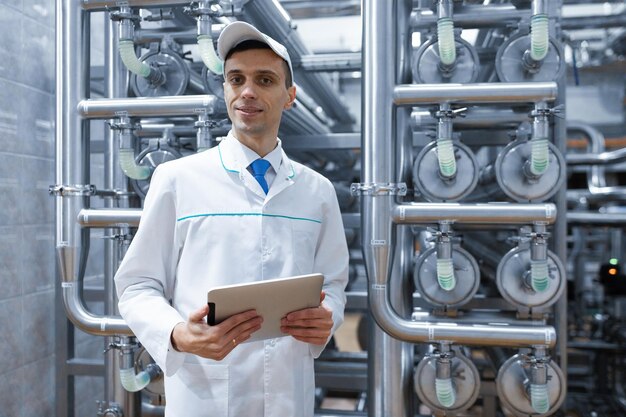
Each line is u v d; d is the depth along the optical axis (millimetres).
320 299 1022
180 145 1911
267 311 956
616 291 3189
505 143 2078
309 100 2793
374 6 1542
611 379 3295
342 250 1274
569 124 4004
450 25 1459
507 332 1500
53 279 2314
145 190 1760
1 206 1967
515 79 1554
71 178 1680
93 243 2650
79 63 1686
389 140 1554
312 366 1210
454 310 1647
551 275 1537
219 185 1131
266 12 1803
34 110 2170
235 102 1098
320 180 1261
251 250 1106
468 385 1585
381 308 1565
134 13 1665
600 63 4090
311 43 4707
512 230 2105
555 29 1754
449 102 1522
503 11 1590
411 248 1797
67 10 1667
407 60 1677
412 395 1747
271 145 1166
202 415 1093
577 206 4250
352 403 3250
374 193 1549
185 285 1110
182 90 1695
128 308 1081
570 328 4141
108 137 1879
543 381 1490
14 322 2049
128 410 1807
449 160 1471
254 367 1097
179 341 983
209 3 1539
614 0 2826
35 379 2182
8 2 1998
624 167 4621
